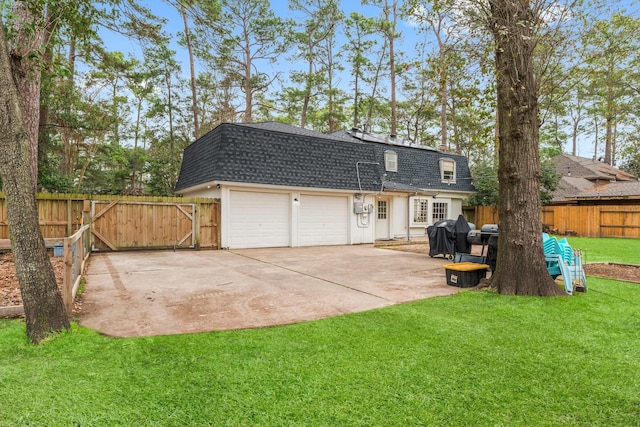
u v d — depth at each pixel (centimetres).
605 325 409
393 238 1739
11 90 342
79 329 374
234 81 2562
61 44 657
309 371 289
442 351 332
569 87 630
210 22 714
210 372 286
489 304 498
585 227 1895
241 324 411
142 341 351
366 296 555
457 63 615
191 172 1520
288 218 1377
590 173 2981
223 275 733
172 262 916
